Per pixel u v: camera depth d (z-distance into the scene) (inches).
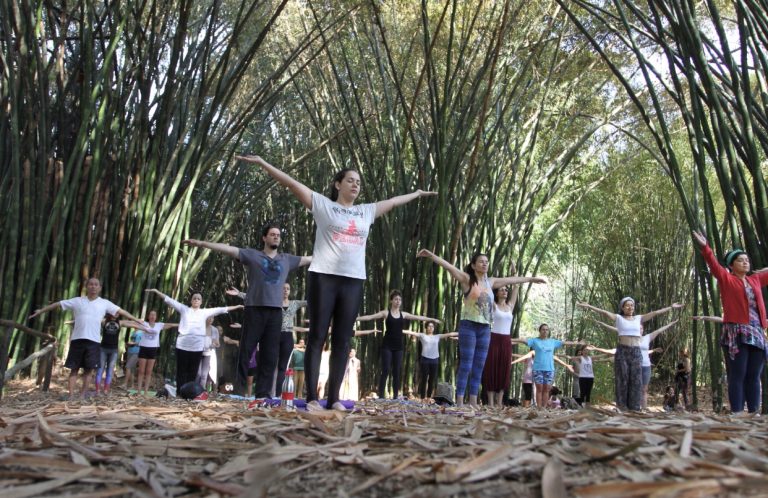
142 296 377.4
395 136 419.2
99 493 62.9
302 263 243.6
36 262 309.4
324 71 513.7
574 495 58.7
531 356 400.8
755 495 56.7
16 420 109.0
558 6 414.6
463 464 68.7
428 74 364.2
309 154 493.4
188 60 385.7
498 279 254.4
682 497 55.5
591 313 629.9
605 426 93.5
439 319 386.9
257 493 61.6
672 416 122.2
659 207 539.5
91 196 343.3
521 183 432.8
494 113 440.8
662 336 525.7
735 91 228.1
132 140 364.5
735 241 230.1
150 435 97.0
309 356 157.8
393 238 406.0
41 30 324.5
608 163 542.9
